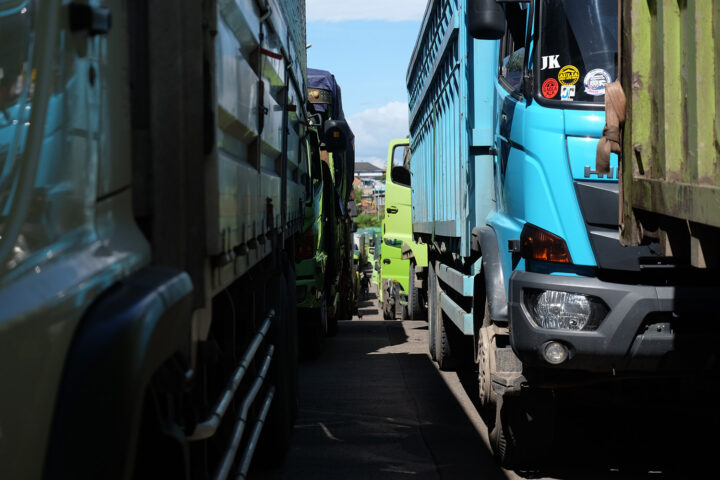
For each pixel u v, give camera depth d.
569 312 4.66
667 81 3.68
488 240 5.77
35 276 1.78
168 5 2.49
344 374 9.52
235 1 3.59
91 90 2.12
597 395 5.12
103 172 2.18
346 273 18.16
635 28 4.11
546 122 4.98
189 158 2.53
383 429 6.70
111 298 1.91
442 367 9.66
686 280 4.67
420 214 12.17
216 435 3.28
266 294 5.39
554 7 5.10
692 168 3.37
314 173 11.68
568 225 4.82
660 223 3.88
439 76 9.60
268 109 4.96
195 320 2.60
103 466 1.71
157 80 2.49
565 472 5.37
